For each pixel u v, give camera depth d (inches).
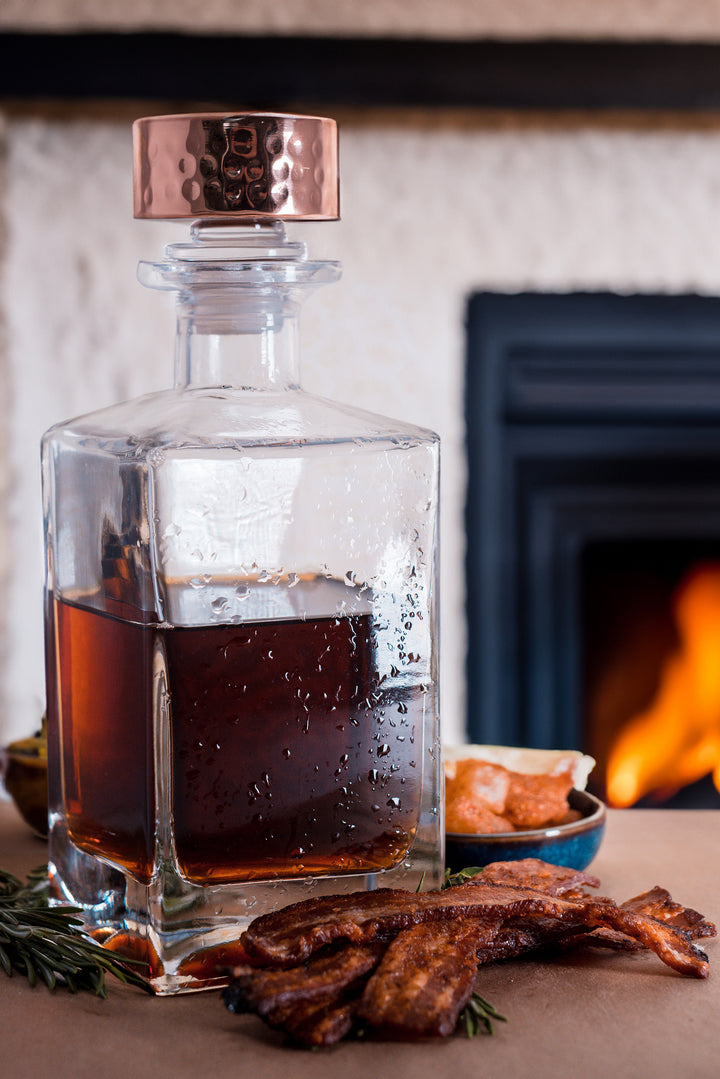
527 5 51.8
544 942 25.0
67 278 56.2
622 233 56.2
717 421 57.2
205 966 24.5
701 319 56.6
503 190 55.9
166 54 52.2
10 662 57.7
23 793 29.5
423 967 23.5
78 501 25.1
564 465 57.4
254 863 24.7
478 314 56.5
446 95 52.5
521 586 57.9
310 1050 23.1
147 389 56.9
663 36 52.0
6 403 56.6
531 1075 22.6
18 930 25.0
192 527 24.1
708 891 27.3
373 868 25.3
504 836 27.1
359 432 25.0
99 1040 23.4
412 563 25.2
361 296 56.2
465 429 56.9
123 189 55.9
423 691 25.4
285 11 52.0
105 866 25.2
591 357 56.8
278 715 24.6
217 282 25.3
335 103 52.6
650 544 61.0
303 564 24.6
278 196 24.8
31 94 52.6
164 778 24.2
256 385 25.7
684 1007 24.0
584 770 28.9
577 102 52.6
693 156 55.7
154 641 24.0
